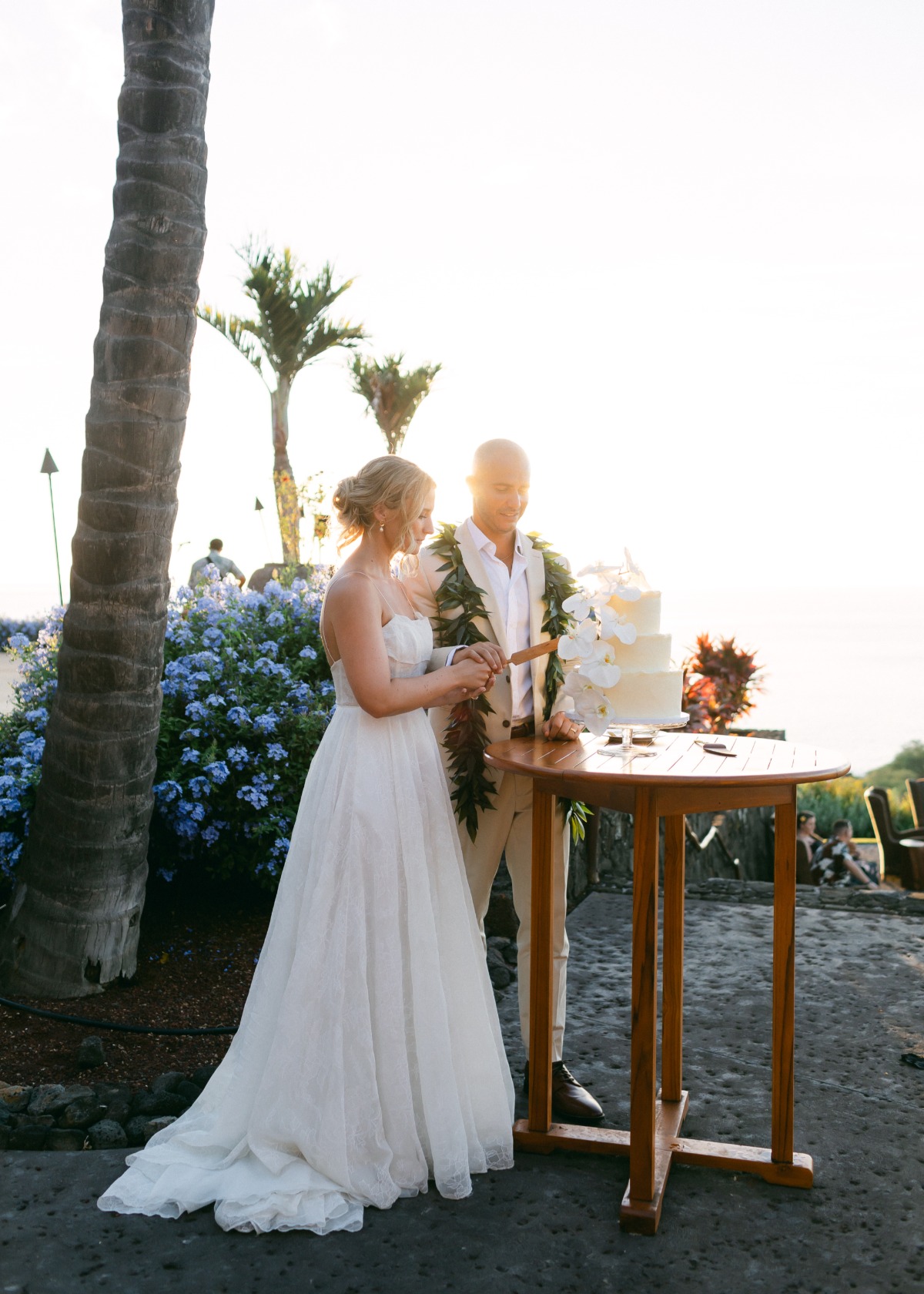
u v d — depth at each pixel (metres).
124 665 3.40
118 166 3.38
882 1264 2.16
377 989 2.44
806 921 4.95
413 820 2.52
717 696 9.77
